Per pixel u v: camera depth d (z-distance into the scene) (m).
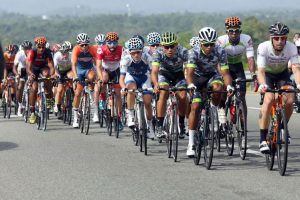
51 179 11.73
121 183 11.34
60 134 18.88
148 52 17.55
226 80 13.41
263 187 10.91
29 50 22.59
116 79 18.80
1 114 25.83
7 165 13.27
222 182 11.38
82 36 19.94
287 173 12.22
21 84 24.23
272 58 12.77
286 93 12.28
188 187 10.95
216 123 12.77
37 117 20.20
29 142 16.95
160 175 12.10
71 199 10.14
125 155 14.68
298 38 25.30
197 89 13.41
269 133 12.47
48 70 20.81
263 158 14.14
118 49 19.12
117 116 18.03
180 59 14.45
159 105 14.71
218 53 13.36
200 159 14.14
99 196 10.33
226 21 15.77
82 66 20.31
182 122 14.98
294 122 22.25
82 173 12.33
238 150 15.35
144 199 10.09
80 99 20.11
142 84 16.67
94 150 15.48
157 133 15.03
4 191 10.73
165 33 14.16
